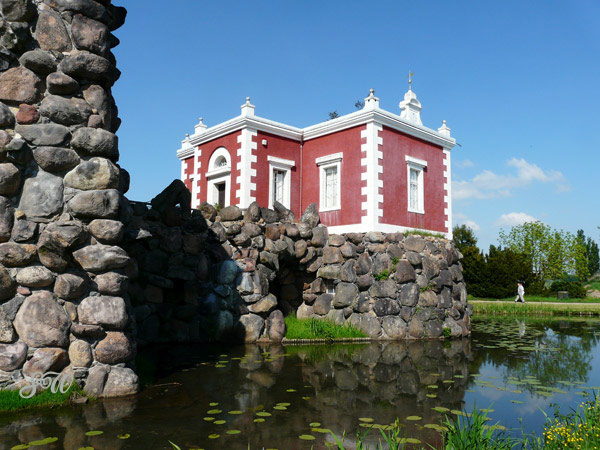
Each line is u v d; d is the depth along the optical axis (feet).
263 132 51.80
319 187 51.93
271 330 35.17
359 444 12.20
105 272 18.15
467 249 115.75
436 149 54.44
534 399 19.69
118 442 13.17
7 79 17.29
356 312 40.63
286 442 13.60
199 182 58.03
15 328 16.57
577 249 131.64
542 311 73.77
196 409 16.74
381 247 41.65
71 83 18.04
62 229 17.20
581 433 12.94
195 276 34.01
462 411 17.51
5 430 13.96
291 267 41.81
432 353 32.17
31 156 17.42
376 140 46.78
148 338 31.60
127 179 23.61
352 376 23.56
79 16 18.53
